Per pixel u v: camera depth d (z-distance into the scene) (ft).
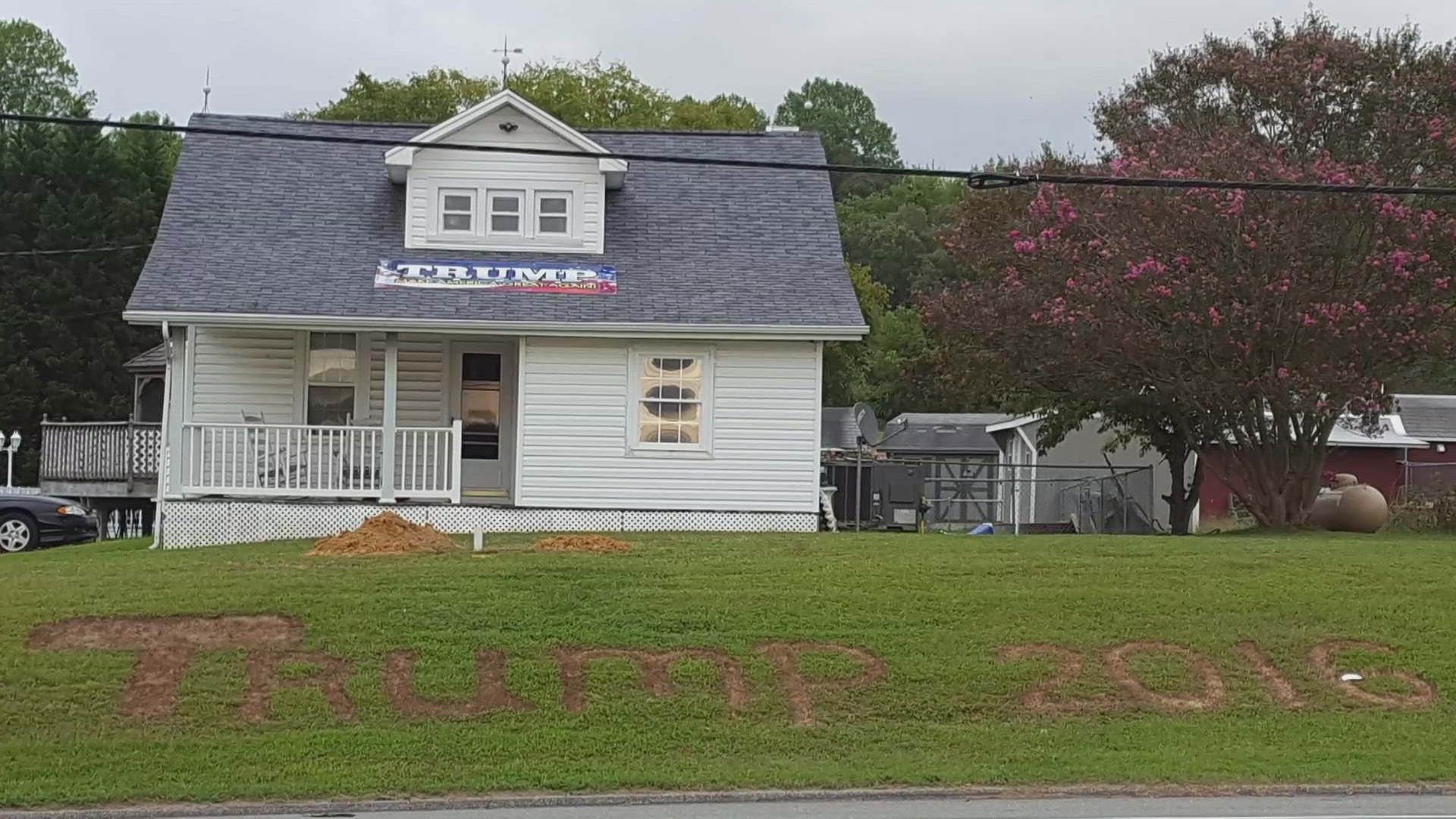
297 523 71.00
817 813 35.24
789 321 73.41
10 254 161.27
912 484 105.19
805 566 55.93
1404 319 73.20
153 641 46.68
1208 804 36.50
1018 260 84.43
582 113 163.22
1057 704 44.88
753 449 74.49
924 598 52.11
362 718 42.39
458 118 76.54
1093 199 79.66
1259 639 49.42
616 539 63.87
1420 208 76.23
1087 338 76.54
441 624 48.08
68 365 160.76
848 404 207.21
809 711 43.83
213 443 71.15
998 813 35.14
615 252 77.71
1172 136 81.46
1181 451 95.45
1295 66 81.82
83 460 107.14
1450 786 38.52
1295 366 75.36
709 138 86.12
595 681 44.78
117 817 35.42
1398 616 51.62
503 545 62.34
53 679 43.62
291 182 80.53
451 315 72.02
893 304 244.01
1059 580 54.54
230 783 37.47
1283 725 43.83
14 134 170.50
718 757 40.65
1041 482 108.27
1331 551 60.39
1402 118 78.89
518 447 73.46
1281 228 72.54
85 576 53.72
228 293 71.82
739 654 46.80
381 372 77.36
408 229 76.84
